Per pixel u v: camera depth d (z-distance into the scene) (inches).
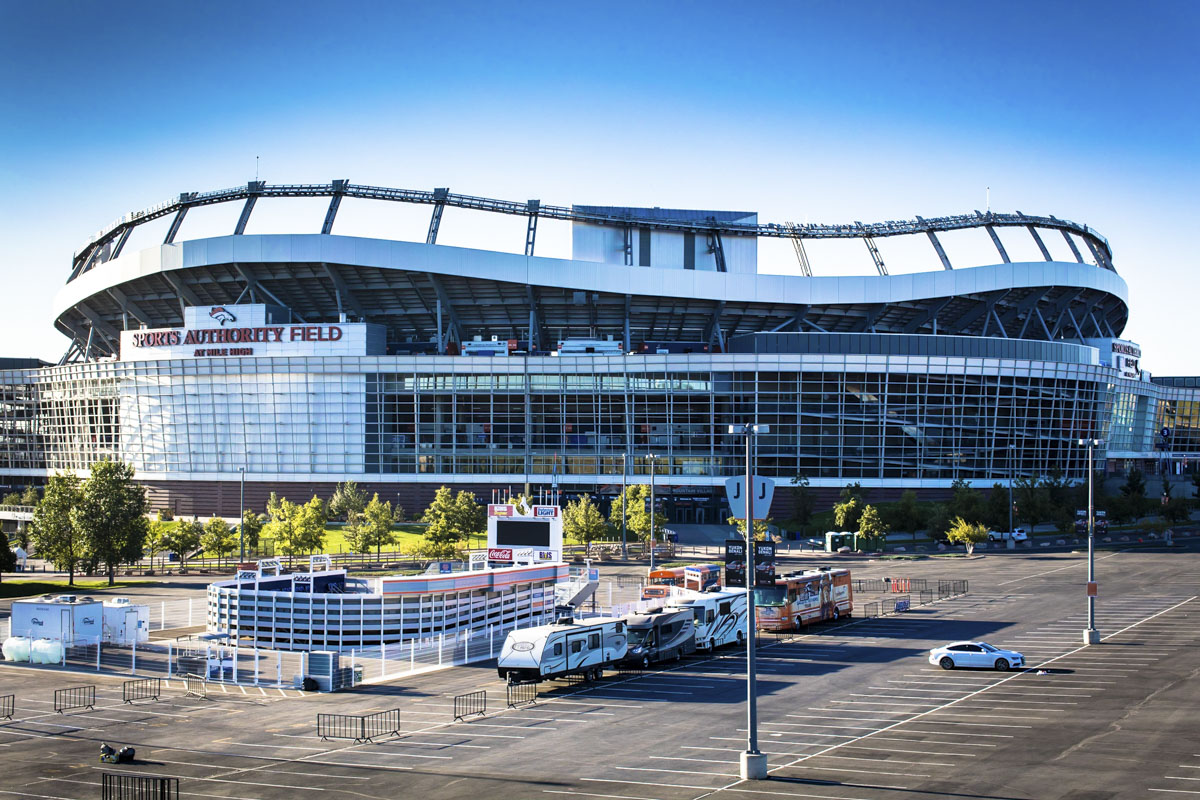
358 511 5012.3
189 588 3408.0
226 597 2358.5
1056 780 1203.9
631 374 5679.1
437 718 1625.2
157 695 1831.9
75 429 6569.9
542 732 1519.4
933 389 5610.2
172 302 7057.1
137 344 6259.8
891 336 5738.2
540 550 2923.2
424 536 3939.5
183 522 4104.3
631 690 1819.6
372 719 1615.4
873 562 3929.6
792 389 5546.3
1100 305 7819.9
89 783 1264.8
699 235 6978.4
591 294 6486.2
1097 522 4746.6
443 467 5871.1
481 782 1251.8
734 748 1397.6
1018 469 5841.5
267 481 6008.9
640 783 1233.4
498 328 6953.7
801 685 1824.6
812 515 5383.9
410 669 2074.3
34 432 6835.6
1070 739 1397.6
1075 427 6048.2
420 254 6240.2
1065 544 4402.1
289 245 6230.3
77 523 3422.7
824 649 2180.1
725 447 5605.3
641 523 4350.4
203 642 2319.1
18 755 1413.6
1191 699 1622.8
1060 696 1672.0
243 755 1402.6
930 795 1157.1
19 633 2282.2
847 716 1578.5
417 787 1232.8
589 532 4047.7
